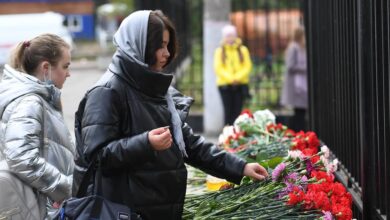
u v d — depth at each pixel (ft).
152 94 16.37
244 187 19.74
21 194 18.67
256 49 62.39
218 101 54.29
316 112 33.14
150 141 15.51
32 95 18.93
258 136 27.66
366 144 21.85
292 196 18.56
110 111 15.96
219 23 53.78
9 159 18.40
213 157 18.48
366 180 21.88
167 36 16.63
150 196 16.28
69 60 20.01
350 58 24.93
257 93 61.52
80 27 158.10
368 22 21.88
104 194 16.15
